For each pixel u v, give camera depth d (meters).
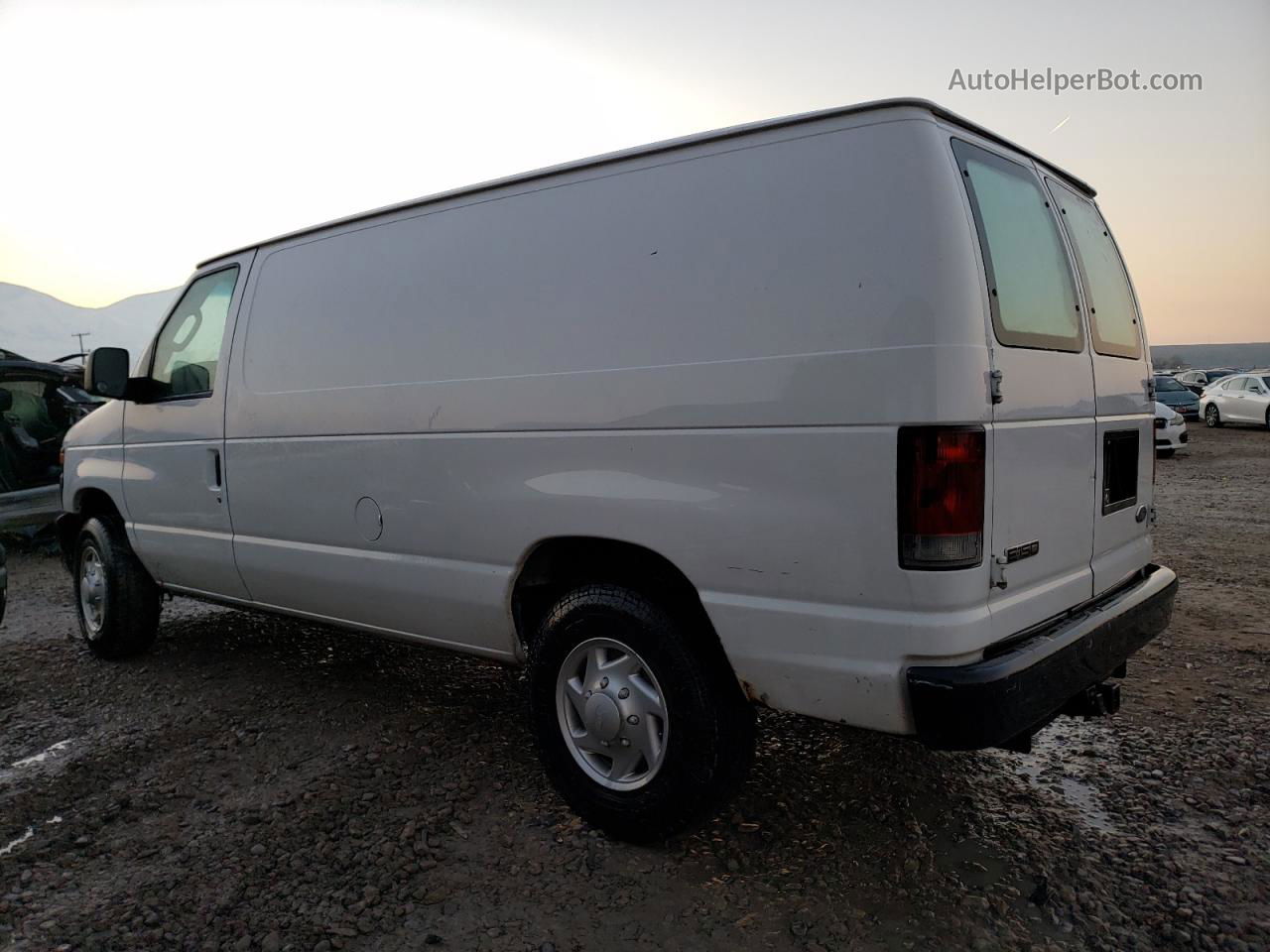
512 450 3.18
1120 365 3.38
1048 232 3.04
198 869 2.93
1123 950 2.42
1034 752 3.67
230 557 4.39
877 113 2.52
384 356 3.62
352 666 4.96
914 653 2.39
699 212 2.79
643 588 2.99
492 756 3.73
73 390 9.67
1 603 4.87
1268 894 2.66
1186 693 4.26
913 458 2.35
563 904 2.68
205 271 4.66
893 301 2.39
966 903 2.63
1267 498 11.16
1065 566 2.91
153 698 4.54
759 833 3.07
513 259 3.24
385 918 2.63
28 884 2.87
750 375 2.62
